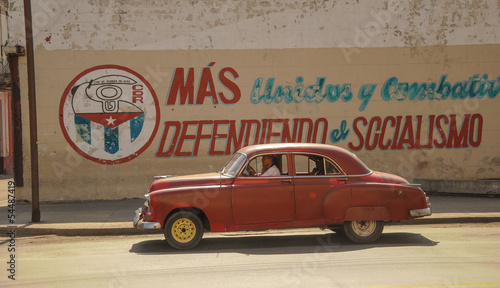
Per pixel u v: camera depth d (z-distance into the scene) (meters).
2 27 29.86
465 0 14.64
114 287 5.77
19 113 13.72
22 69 13.72
